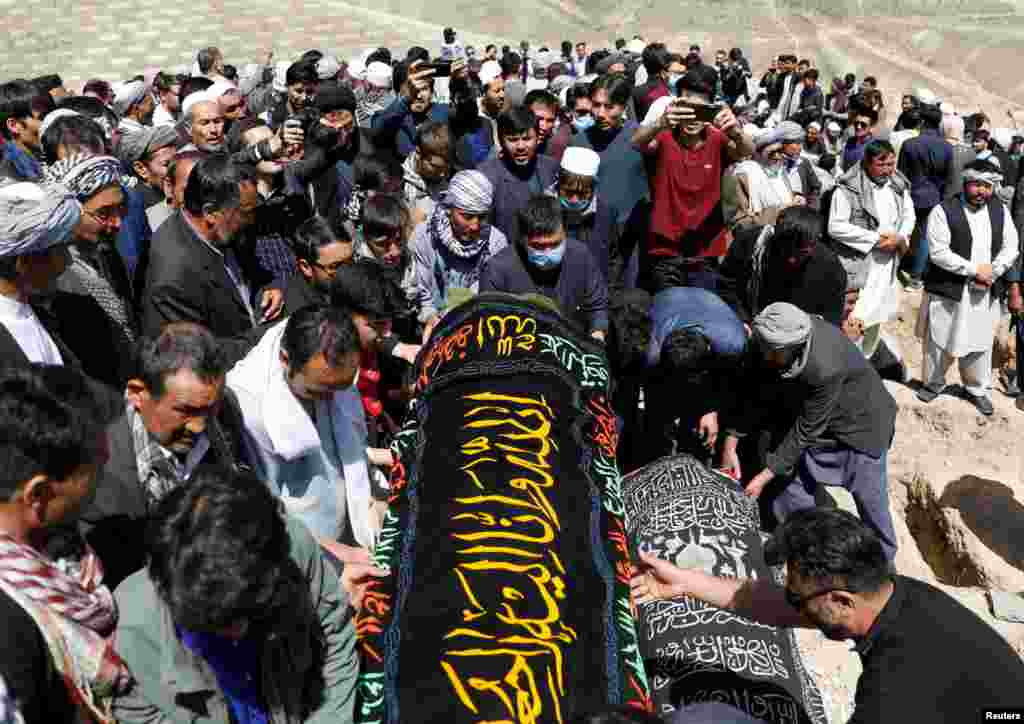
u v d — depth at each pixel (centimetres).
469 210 471
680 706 313
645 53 802
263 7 2284
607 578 291
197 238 391
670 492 406
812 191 747
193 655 223
